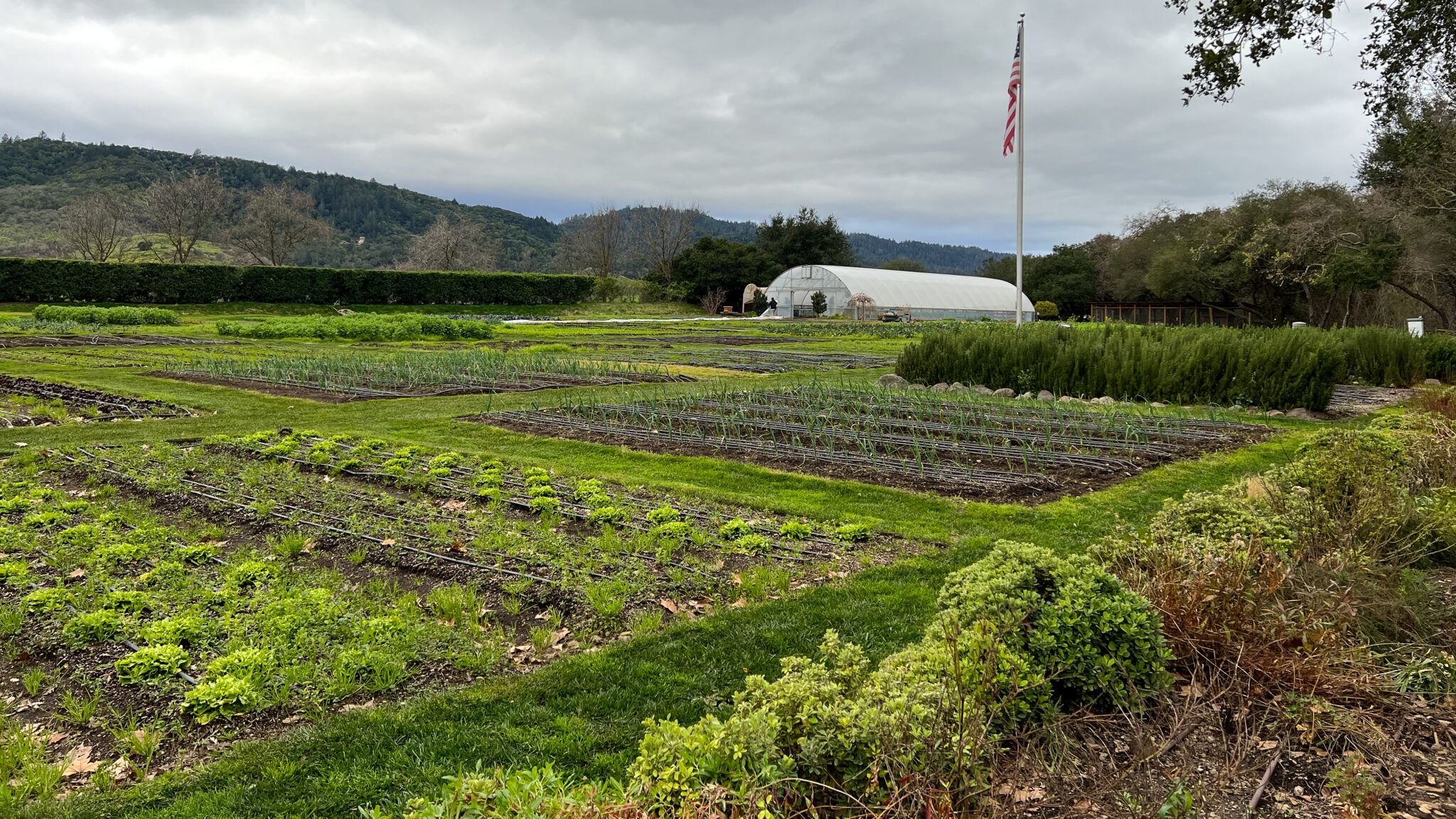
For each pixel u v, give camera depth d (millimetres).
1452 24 11414
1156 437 11602
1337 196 40875
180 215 63969
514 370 18500
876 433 11570
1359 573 4637
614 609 5289
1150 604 3859
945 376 18094
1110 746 3365
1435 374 19672
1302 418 13922
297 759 3662
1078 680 3572
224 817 3260
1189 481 9047
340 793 3396
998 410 13539
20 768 3588
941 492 8453
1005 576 3914
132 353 22625
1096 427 12055
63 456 9383
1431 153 15312
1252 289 48844
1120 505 8016
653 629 5121
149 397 14289
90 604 5270
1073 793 3027
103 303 42781
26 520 6926
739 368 21734
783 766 2758
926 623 5203
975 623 3516
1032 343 17109
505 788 2543
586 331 38281
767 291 62062
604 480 8766
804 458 9945
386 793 3391
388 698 4262
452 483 8508
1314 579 4520
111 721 4035
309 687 4277
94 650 4742
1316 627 3830
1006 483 8734
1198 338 16203
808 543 6871
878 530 7184
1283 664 3711
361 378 17406
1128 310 61562
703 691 4305
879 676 3273
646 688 4324
